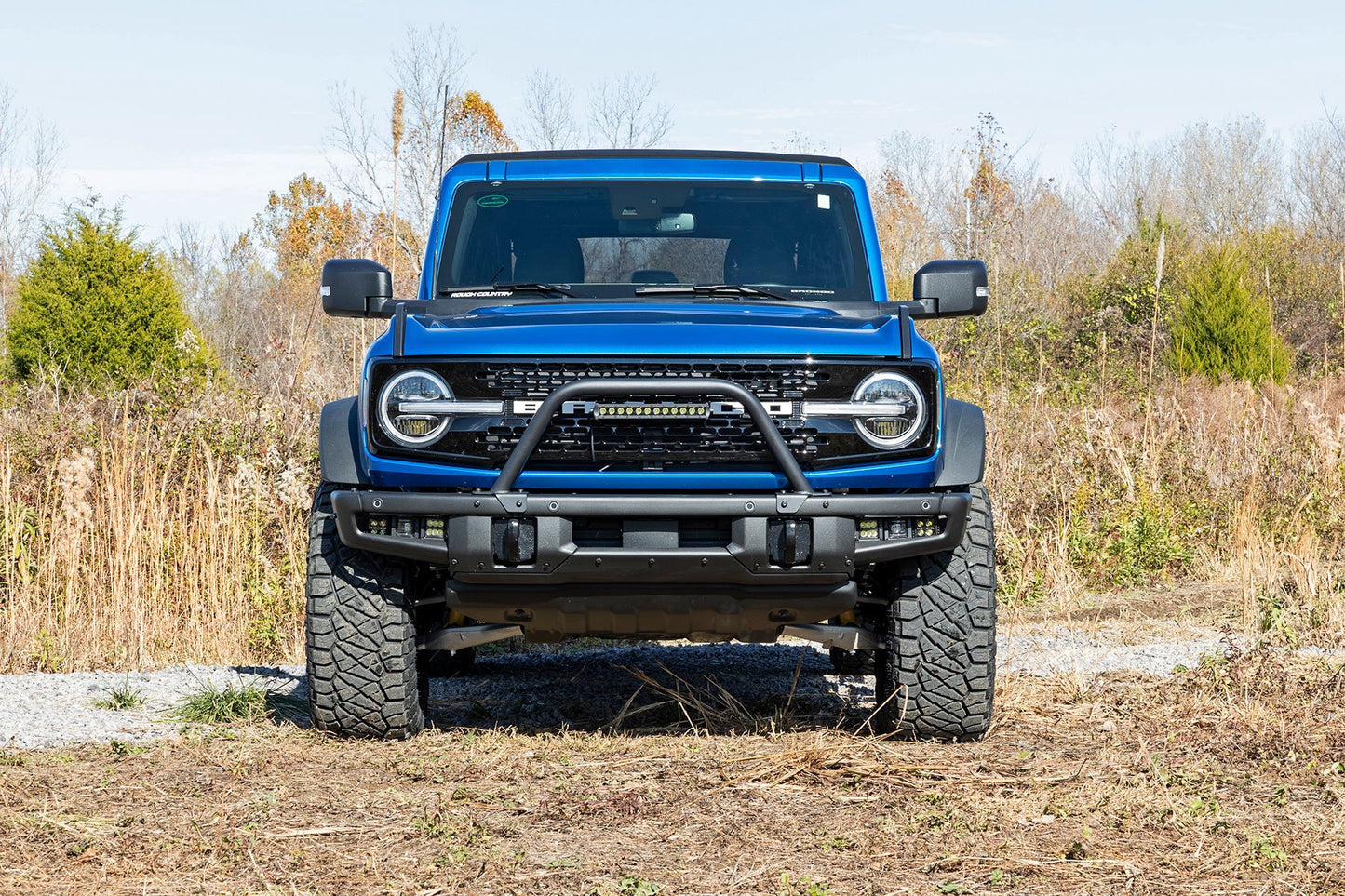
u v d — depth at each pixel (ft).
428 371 15.23
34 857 12.51
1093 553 34.09
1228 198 149.59
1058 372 57.98
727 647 26.89
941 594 16.52
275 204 122.72
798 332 15.38
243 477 30.04
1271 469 39.34
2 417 36.91
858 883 11.74
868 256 18.94
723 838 13.06
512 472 14.87
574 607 15.76
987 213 68.69
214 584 27.84
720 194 19.25
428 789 14.87
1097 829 13.35
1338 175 141.28
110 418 35.65
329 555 16.69
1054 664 22.16
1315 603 26.50
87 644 26.13
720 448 14.99
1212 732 17.47
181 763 16.21
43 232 62.39
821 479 15.11
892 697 16.87
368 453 15.40
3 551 28.50
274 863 12.31
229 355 66.18
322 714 16.88
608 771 15.58
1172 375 66.03
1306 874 11.95
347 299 18.08
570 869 12.11
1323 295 82.23
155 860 12.37
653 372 15.02
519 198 19.22
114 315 60.70
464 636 16.89
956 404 16.60
